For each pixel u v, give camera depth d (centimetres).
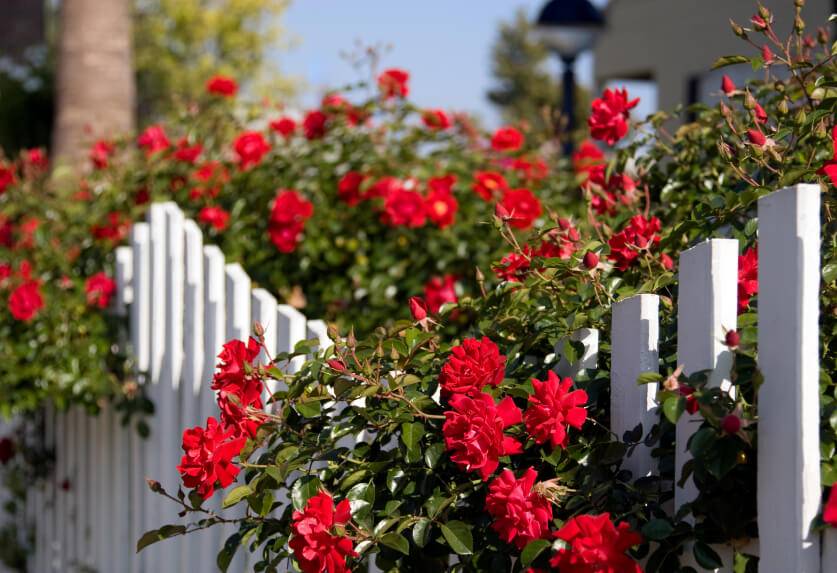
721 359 157
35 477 441
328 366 200
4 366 350
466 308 228
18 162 471
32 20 1309
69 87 784
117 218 403
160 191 414
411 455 178
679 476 164
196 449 191
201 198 410
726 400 152
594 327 192
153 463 330
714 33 795
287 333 257
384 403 193
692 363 162
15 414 470
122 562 359
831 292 166
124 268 352
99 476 388
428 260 391
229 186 410
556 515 173
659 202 275
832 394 161
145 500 341
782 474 146
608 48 988
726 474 156
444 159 423
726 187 244
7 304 366
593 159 388
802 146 219
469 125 440
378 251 392
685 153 270
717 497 156
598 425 181
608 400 187
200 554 300
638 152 298
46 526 445
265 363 267
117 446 362
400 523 179
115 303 356
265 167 405
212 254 291
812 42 254
